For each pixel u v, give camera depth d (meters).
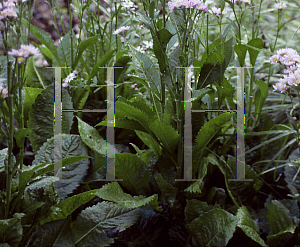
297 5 1.90
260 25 2.20
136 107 1.04
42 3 3.08
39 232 0.93
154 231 1.05
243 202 1.21
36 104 1.22
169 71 1.02
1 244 0.80
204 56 1.17
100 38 1.48
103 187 0.97
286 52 1.05
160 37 0.98
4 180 0.92
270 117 1.42
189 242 1.03
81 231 0.98
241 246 1.06
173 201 1.08
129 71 1.46
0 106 0.75
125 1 1.29
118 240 1.08
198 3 0.93
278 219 1.04
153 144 1.16
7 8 0.69
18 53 0.68
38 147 1.21
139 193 1.18
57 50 1.36
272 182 1.40
